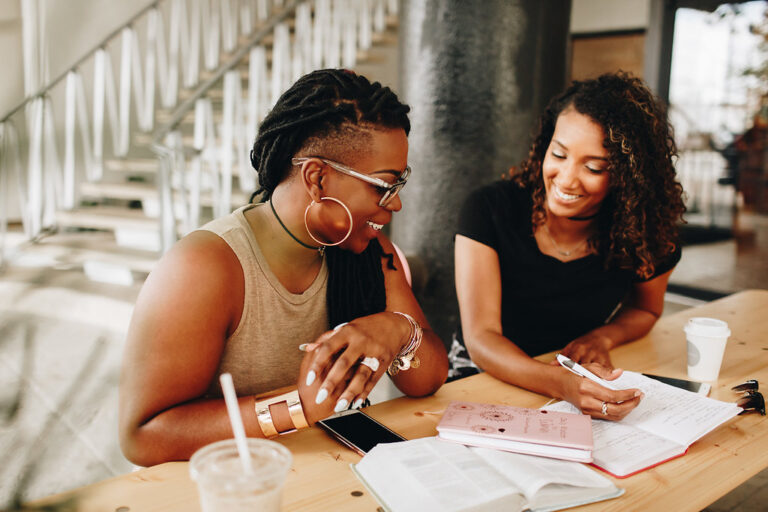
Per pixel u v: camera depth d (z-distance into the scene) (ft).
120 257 15.62
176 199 15.67
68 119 17.48
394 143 3.17
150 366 2.94
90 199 19.99
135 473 2.83
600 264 5.15
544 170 4.77
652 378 4.11
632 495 2.73
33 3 19.10
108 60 18.53
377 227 3.39
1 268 15.53
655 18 16.58
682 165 20.85
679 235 5.17
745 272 17.06
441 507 2.43
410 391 3.84
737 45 17.12
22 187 17.07
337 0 18.19
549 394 3.86
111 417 8.11
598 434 3.27
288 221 3.32
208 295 3.05
